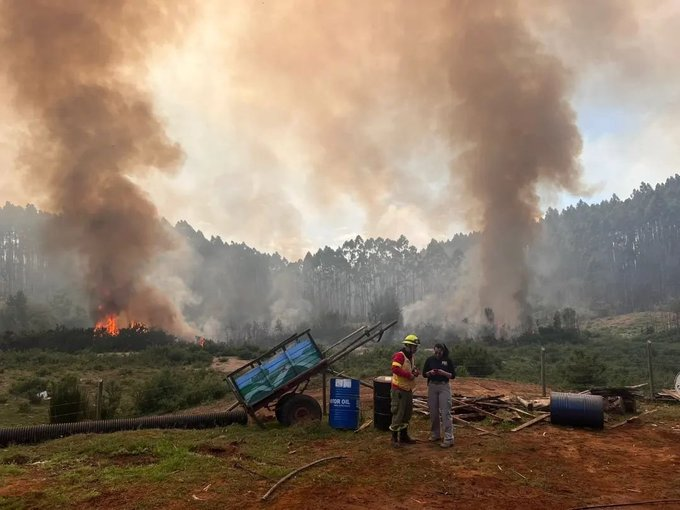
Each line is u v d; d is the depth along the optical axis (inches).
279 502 209.5
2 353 1403.8
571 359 961.5
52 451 296.4
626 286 4864.7
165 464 258.7
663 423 382.0
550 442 321.4
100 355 1477.6
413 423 375.2
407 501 214.4
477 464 268.4
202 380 822.5
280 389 363.9
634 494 228.1
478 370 915.4
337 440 320.2
